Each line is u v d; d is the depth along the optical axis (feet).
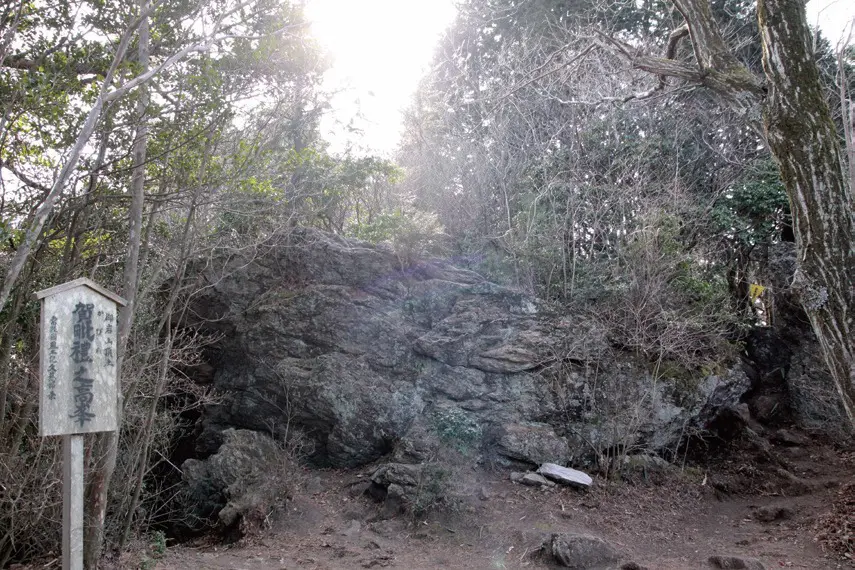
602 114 44.37
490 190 45.65
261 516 26.63
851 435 36.58
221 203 27.78
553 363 33.12
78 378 15.83
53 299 15.70
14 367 23.09
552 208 39.73
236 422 35.88
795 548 24.59
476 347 33.94
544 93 45.16
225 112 23.76
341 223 49.88
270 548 24.71
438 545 24.66
